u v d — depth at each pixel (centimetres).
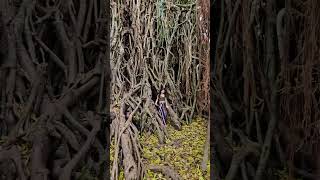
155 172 197
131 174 177
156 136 217
